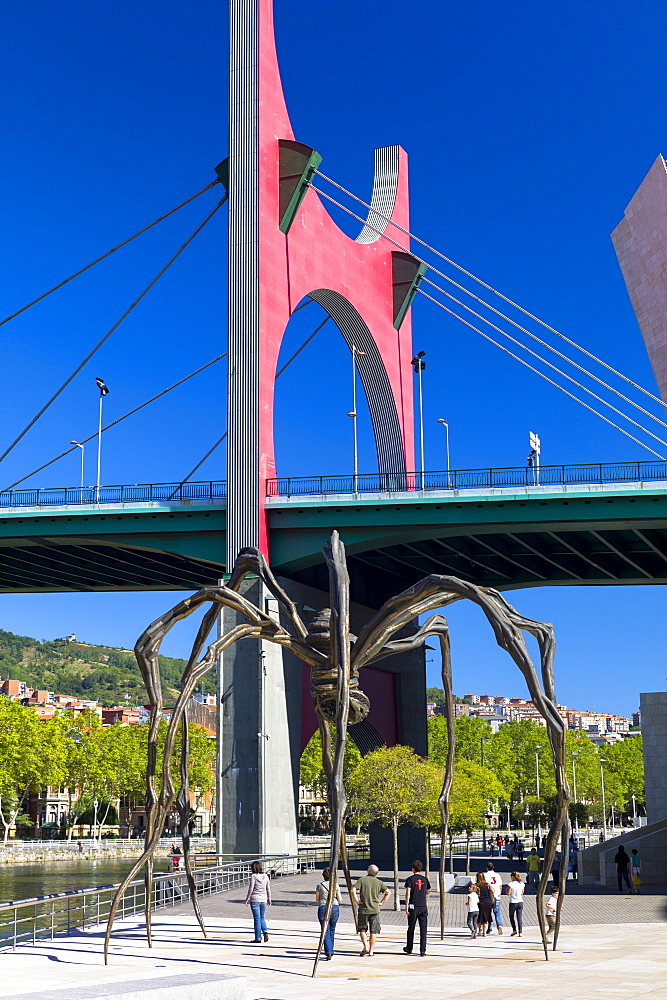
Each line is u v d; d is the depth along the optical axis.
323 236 61.38
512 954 20.89
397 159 74.25
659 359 67.50
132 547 55.03
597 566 57.97
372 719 60.47
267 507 51.69
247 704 49.59
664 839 41.50
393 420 68.56
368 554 58.53
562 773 17.52
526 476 48.72
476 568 61.72
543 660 17.89
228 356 53.19
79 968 17.83
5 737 99.75
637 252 69.19
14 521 54.94
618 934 25.38
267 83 56.53
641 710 53.25
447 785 19.61
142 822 141.00
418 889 20.88
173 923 26.86
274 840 48.84
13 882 67.81
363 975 17.58
